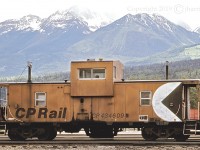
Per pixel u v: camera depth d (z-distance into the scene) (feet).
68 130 130.00
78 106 127.34
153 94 124.36
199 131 120.98
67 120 127.65
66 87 128.26
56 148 104.58
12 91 130.31
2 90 131.34
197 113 126.11
